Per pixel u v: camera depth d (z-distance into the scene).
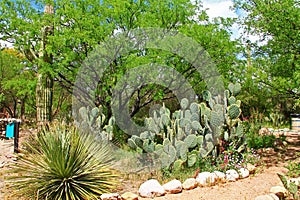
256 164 5.63
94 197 3.87
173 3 7.29
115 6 6.77
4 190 4.18
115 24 7.12
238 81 8.05
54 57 7.36
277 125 12.96
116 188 4.31
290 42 6.39
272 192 4.12
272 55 7.26
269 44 7.04
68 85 8.74
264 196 3.83
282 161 6.05
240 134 5.79
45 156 4.09
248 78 7.55
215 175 4.73
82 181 4.00
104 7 6.93
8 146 7.89
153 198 4.05
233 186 4.52
